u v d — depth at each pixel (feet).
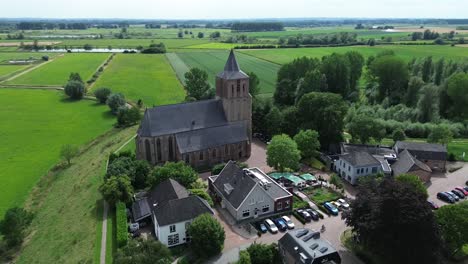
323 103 383.24
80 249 231.91
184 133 349.20
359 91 606.96
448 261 215.10
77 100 624.59
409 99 512.22
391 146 382.83
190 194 264.72
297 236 216.54
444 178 325.62
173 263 216.13
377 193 218.38
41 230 271.90
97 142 433.89
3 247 254.88
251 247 212.64
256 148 400.06
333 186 312.71
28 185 337.52
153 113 345.72
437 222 205.67
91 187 304.91
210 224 217.36
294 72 554.05
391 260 194.90
